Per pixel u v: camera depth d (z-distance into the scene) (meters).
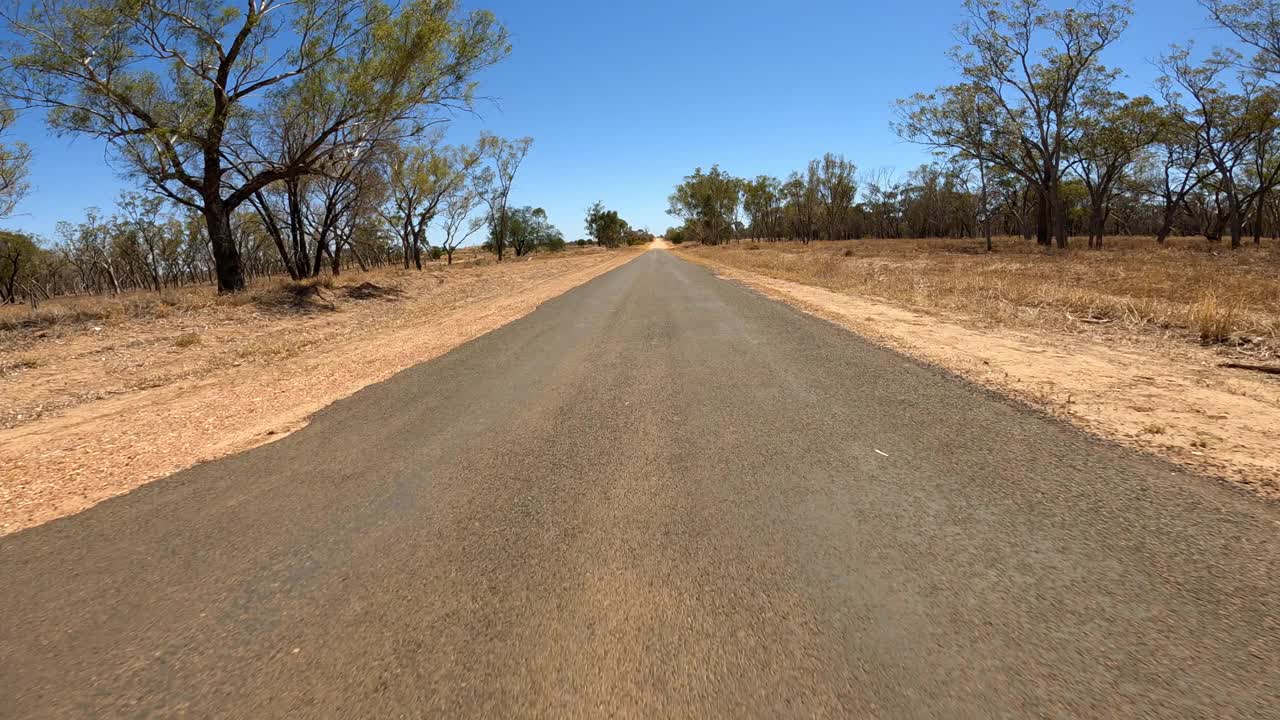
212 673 2.13
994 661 2.00
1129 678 1.90
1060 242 39.84
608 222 100.81
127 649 2.29
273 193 25.52
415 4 16.47
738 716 1.81
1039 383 5.57
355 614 2.44
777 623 2.25
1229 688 1.85
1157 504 3.11
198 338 10.75
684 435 4.47
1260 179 41.12
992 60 37.97
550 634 2.25
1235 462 3.60
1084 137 41.34
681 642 2.17
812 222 80.62
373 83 16.70
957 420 4.58
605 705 1.88
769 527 3.01
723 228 89.44
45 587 2.78
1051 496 3.24
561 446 4.36
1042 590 2.40
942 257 33.84
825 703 1.85
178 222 42.56
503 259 59.38
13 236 37.66
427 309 15.13
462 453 4.32
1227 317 7.75
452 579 2.67
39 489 4.14
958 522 2.99
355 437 4.82
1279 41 30.78
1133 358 6.70
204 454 4.66
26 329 11.16
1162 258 25.59
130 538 3.25
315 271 24.69
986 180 50.31
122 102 14.21
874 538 2.86
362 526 3.24
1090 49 36.22
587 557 2.79
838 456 3.93
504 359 7.79
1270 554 2.60
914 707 1.82
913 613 2.28
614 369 6.90
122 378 8.16
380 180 27.94
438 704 1.92
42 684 2.11
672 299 14.46
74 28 13.30
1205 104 37.53
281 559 2.92
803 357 7.11
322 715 1.90
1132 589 2.38
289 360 8.82
